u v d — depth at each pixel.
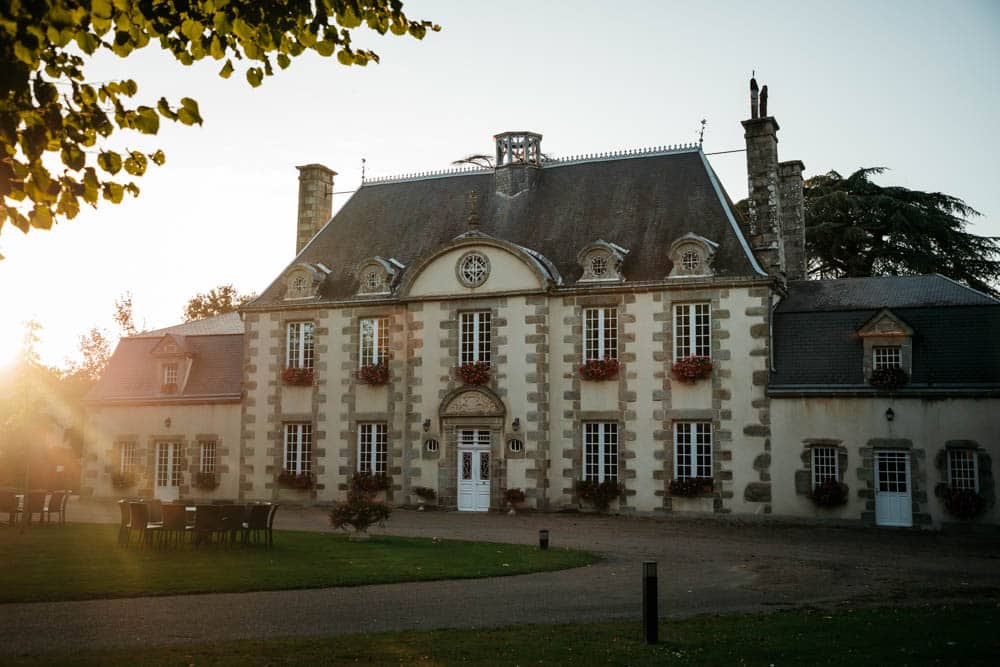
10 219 8.16
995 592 17.34
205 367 41.00
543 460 33.56
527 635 12.55
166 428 40.41
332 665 10.70
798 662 11.09
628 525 30.00
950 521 28.81
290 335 38.94
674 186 35.81
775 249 33.56
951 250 48.62
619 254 33.78
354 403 37.12
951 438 29.16
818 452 30.73
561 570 19.47
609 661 11.08
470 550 22.36
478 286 35.16
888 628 13.27
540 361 33.97
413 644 11.85
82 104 8.46
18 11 7.31
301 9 9.23
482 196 39.03
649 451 32.62
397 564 19.58
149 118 8.46
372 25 9.55
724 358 32.00
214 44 9.16
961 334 30.20
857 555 23.09
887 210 49.16
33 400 35.78
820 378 31.05
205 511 21.92
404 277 36.50
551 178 38.28
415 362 35.88
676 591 17.22
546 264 35.12
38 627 12.96
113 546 21.88
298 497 37.56
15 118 7.85
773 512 30.84
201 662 10.79
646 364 32.97
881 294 33.06
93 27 8.21
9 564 18.62
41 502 26.94
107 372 42.81
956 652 11.63
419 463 35.38
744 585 18.02
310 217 41.91
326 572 18.23
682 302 32.81
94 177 8.36
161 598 15.36
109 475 41.06
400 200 40.72
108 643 11.97
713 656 11.38
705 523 30.86
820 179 52.31
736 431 31.59
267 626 13.22
